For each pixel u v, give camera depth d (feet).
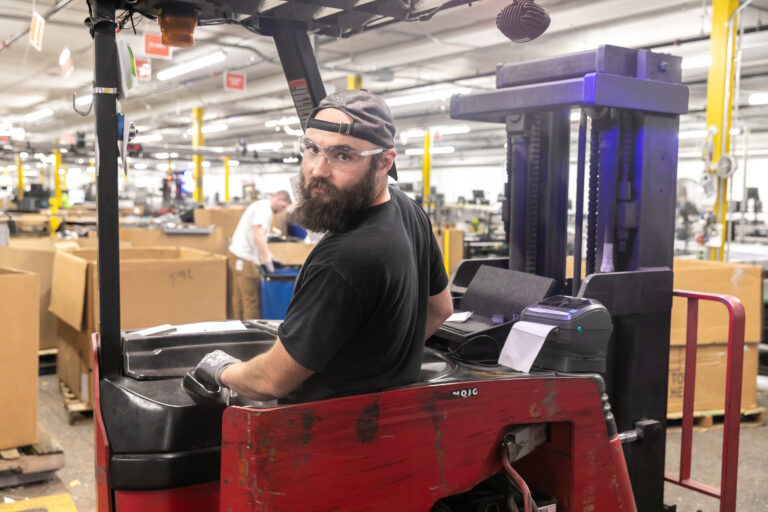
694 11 31.42
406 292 5.06
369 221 5.00
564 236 8.88
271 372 4.92
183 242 24.53
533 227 8.92
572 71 7.76
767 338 19.17
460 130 64.28
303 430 4.82
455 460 5.57
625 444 8.14
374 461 5.14
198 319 14.84
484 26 35.94
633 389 8.11
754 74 42.22
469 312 7.99
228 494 4.85
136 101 66.23
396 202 5.41
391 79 46.83
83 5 32.83
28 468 10.94
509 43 38.81
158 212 51.52
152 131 88.99
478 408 5.68
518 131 8.67
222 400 5.75
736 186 71.97
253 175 127.85
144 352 6.57
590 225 8.30
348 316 4.79
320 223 4.86
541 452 6.63
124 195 64.95
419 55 42.50
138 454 5.58
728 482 8.48
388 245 4.88
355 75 47.19
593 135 8.07
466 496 6.68
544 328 6.43
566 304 6.75
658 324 8.22
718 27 23.57
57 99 66.59
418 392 5.34
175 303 14.58
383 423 5.16
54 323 17.74
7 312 10.89
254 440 4.67
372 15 7.34
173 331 7.14
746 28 31.01
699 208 22.22
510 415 5.88
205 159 88.89
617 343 8.07
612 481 6.58
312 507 4.88
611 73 7.49
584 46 38.19
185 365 6.61
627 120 7.98
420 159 104.78
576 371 6.50
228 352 6.95
